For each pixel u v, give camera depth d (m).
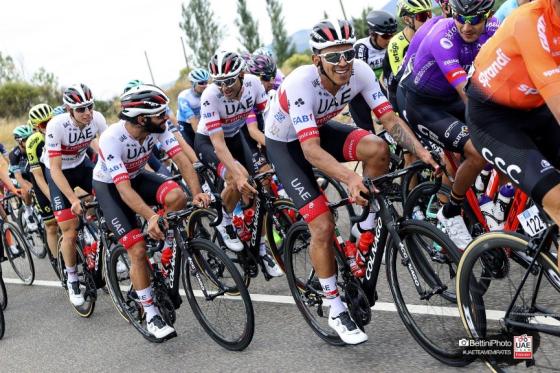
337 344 3.31
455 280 2.65
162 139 3.92
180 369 3.50
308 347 3.39
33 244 7.68
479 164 3.17
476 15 3.13
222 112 4.71
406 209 3.73
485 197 3.42
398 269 3.14
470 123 2.56
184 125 7.21
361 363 3.04
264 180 4.32
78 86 4.69
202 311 3.79
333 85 3.05
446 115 3.60
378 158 3.26
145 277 3.88
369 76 3.17
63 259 5.19
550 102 2.07
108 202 3.92
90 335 4.44
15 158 7.07
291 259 3.57
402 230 2.85
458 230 3.33
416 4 4.59
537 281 2.38
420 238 2.82
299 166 3.25
